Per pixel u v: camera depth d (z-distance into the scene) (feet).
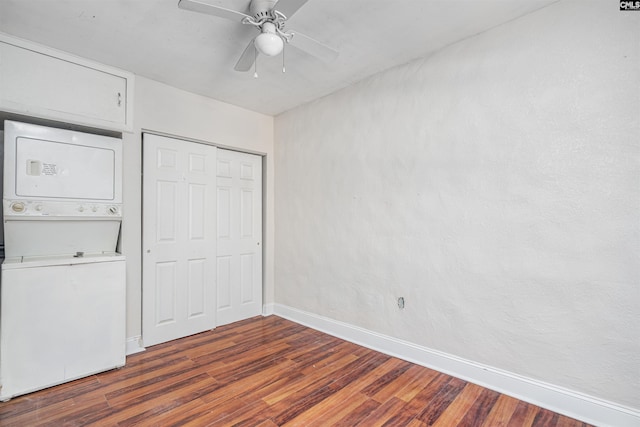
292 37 5.91
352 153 9.59
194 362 8.09
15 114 6.86
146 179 9.18
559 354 5.96
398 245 8.43
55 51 7.18
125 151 8.64
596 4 5.62
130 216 8.73
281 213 12.06
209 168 10.68
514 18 6.48
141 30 6.70
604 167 5.55
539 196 6.21
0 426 5.56
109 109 7.99
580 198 5.77
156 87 9.21
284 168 11.93
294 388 6.84
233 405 6.21
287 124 11.80
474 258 7.06
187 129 9.89
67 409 6.06
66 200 7.38
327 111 10.34
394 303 8.51
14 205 6.72
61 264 6.96
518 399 6.36
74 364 7.07
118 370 7.63
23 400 6.33
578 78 5.80
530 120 6.31
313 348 8.99
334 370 7.66
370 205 9.10
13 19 6.20
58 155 7.27
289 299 11.71
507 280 6.59
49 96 7.08
